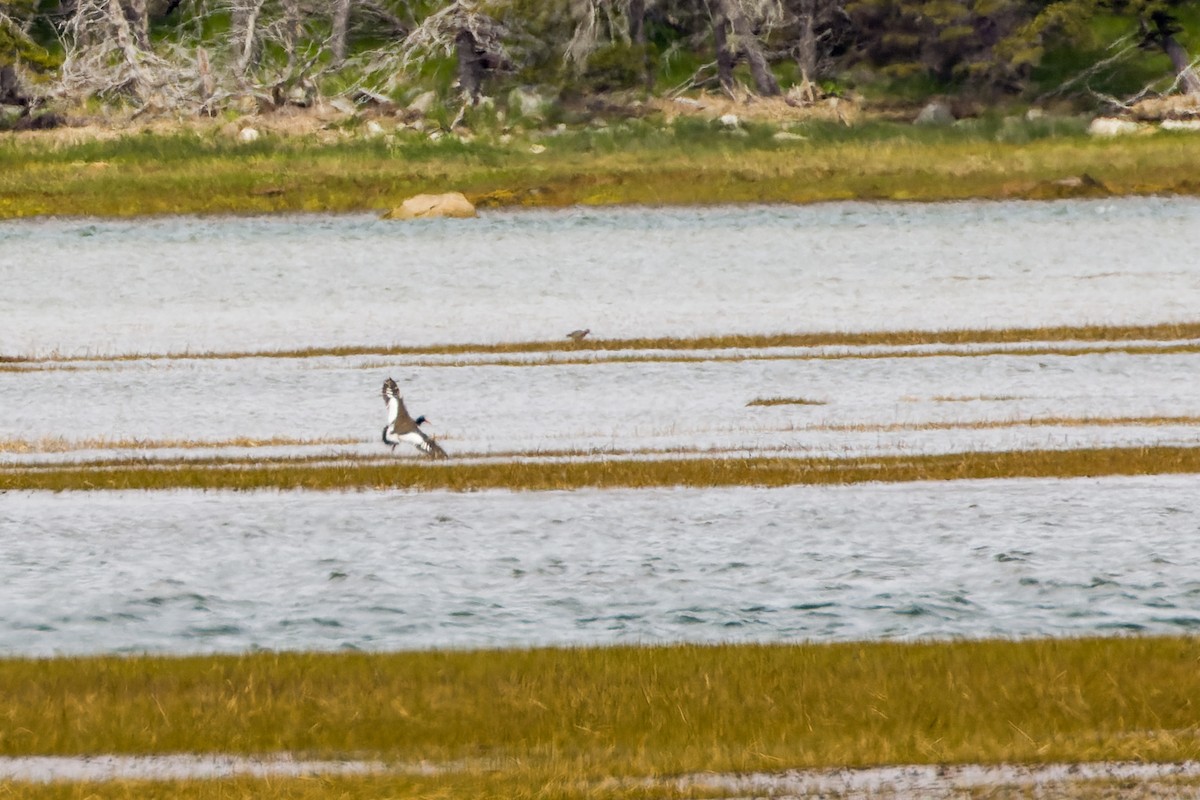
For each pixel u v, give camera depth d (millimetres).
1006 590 14555
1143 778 9070
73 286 40500
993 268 40844
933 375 27484
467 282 40250
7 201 54875
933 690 10438
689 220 50531
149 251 46250
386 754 9562
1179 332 31266
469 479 20016
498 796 8852
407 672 11125
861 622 13406
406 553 16391
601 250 44938
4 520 18188
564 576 15328
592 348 31000
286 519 18078
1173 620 13336
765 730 9781
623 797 8906
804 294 37719
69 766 9445
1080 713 9969
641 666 11172
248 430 23922
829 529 17203
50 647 12891
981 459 20656
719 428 23391
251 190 56000
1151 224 47625
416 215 52469
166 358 30734
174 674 11141
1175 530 16922
